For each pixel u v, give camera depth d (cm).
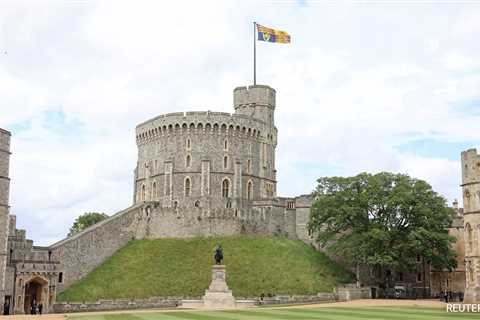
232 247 8794
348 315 4519
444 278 9562
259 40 11019
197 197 10181
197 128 10462
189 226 9325
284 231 10212
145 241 9250
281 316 4431
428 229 8362
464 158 7069
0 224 6197
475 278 6725
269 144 11412
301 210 10312
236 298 7125
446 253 8425
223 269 6556
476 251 6744
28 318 4428
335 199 8925
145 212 9569
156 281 7825
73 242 8081
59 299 7238
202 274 7956
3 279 6194
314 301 7331
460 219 9762
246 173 10675
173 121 10519
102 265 8481
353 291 7938
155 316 4575
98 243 8538
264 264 8419
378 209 8788
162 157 10600
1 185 6266
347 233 9469
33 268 6800
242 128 10712
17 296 6581
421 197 8625
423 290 9412
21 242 7431
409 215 8544
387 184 8988
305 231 10194
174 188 10306
